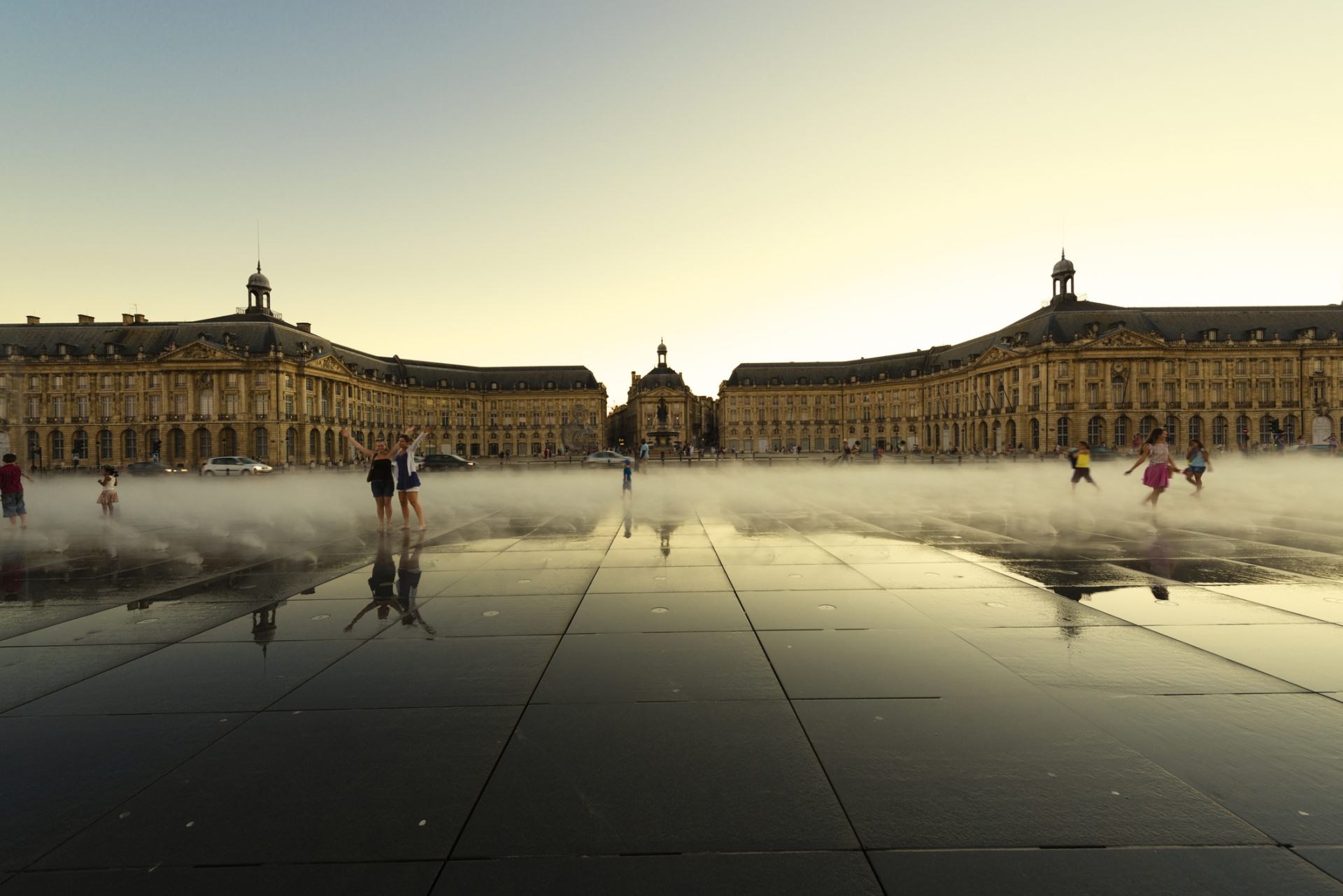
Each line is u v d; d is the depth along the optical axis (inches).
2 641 235.6
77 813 130.2
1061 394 3506.4
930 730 161.9
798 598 290.8
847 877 111.0
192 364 3376.0
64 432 3506.4
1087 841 119.5
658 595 298.0
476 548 436.5
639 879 111.0
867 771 143.4
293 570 362.3
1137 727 162.1
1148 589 303.1
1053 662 206.8
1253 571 342.6
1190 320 3698.3
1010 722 165.3
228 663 212.2
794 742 156.4
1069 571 345.4
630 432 6333.7
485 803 133.0
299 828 125.3
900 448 4854.8
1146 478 632.4
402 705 179.2
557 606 280.8
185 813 130.1
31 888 109.8
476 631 244.8
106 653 222.1
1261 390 3543.3
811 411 5196.9
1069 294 3959.2
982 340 4288.9
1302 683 188.1
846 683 191.0
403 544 459.5
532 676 199.5
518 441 5147.6
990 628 242.8
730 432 5255.9
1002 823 124.8
